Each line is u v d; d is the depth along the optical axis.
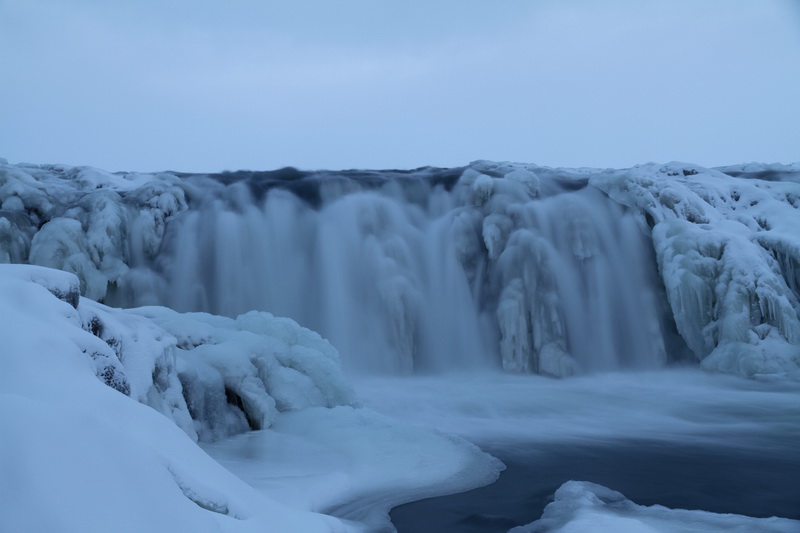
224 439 7.84
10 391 3.67
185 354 8.50
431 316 16.36
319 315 16.22
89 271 14.83
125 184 18.41
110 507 2.96
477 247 16.91
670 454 8.08
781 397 11.97
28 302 4.70
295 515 4.52
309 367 9.57
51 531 2.73
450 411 10.92
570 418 10.41
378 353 15.73
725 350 14.17
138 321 7.35
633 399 11.98
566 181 18.52
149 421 4.16
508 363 15.45
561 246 16.41
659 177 17.80
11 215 15.04
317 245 16.64
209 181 18.00
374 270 16.20
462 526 5.36
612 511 5.62
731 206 17.06
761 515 5.73
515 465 7.46
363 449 7.23
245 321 10.24
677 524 5.20
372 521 5.29
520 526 5.22
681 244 15.26
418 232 17.23
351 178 18.03
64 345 4.21
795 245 14.93
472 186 17.36
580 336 15.81
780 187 17.72
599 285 16.11
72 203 15.96
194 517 3.22
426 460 7.11
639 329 15.91
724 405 11.36
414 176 18.47
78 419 3.24
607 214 16.95
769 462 7.66
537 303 15.71
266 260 16.41
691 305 14.91
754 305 14.31
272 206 17.00
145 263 15.98
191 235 16.31
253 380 8.69
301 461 6.81
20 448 2.95
